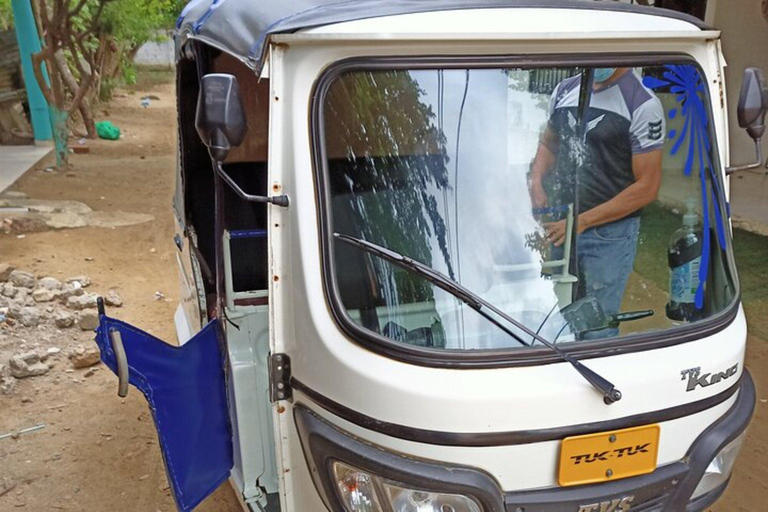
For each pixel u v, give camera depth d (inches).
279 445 89.8
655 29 90.0
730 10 359.3
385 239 83.6
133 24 648.4
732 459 96.0
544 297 87.6
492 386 77.8
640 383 82.4
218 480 109.4
